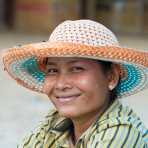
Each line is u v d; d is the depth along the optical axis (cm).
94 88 238
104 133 231
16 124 714
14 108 820
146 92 920
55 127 263
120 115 240
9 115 768
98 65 238
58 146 261
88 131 241
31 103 856
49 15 1997
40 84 277
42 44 228
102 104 244
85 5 2039
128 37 1905
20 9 2052
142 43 1728
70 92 238
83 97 238
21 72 268
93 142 232
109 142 228
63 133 262
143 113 774
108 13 2047
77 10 2020
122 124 232
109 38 237
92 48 221
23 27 2048
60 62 237
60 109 242
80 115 241
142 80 254
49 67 242
